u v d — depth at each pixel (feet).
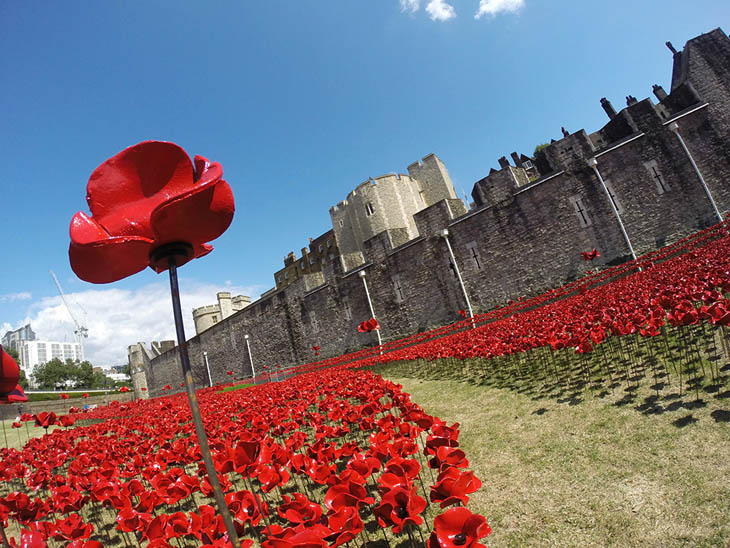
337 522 7.99
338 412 18.81
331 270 92.22
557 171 62.03
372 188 124.36
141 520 10.89
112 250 5.98
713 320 14.92
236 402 32.94
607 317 22.77
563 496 11.58
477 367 32.68
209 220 6.45
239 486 17.46
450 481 7.98
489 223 68.39
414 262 77.77
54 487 18.94
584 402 17.56
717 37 55.67
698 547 8.80
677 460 11.57
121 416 55.72
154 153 6.36
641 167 56.44
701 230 51.70
